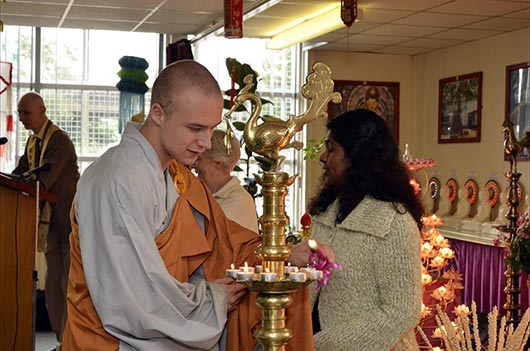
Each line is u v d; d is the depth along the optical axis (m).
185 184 2.02
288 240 2.07
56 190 5.41
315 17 7.17
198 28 8.18
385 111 9.23
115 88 8.46
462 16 6.78
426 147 9.07
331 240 2.34
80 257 1.86
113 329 1.78
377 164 2.30
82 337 1.82
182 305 1.80
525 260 4.43
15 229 4.11
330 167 2.38
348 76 9.15
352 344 2.16
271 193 1.64
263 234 1.65
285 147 1.69
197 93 1.76
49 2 6.83
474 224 7.20
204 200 2.04
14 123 8.12
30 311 4.13
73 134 8.38
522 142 4.47
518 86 7.45
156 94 1.81
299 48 9.02
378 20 7.04
